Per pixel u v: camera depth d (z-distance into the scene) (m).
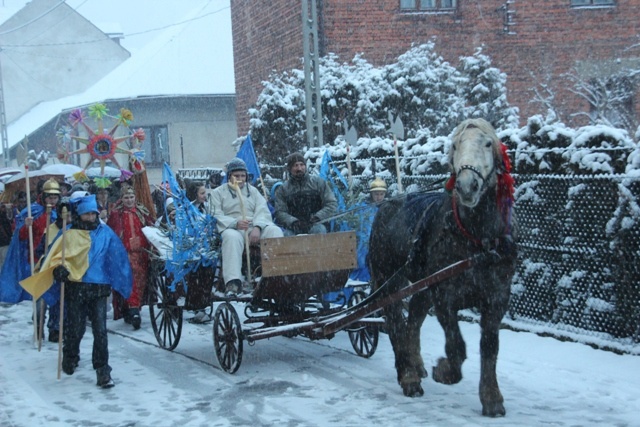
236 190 8.55
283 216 8.91
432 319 10.47
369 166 12.21
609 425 6.06
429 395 7.12
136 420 6.79
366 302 7.51
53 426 6.70
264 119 18.03
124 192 11.40
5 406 7.36
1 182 16.44
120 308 11.45
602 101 18.89
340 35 18.77
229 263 8.24
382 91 16.50
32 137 43.75
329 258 8.17
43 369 8.84
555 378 7.39
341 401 7.05
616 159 8.25
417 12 19.02
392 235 7.38
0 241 14.08
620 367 7.54
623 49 19.58
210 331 10.77
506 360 8.11
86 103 35.78
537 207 9.25
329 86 16.97
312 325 7.92
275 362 8.69
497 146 6.00
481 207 6.03
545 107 19.47
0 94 40.78
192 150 34.62
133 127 34.34
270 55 21.36
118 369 8.73
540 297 9.28
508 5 19.27
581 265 8.66
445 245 6.35
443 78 16.70
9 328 11.56
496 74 17.00
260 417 6.69
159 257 9.73
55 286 8.69
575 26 19.48
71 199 8.31
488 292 6.21
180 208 8.85
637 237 7.92
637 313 7.95
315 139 16.86
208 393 7.54
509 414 6.40
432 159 10.75
